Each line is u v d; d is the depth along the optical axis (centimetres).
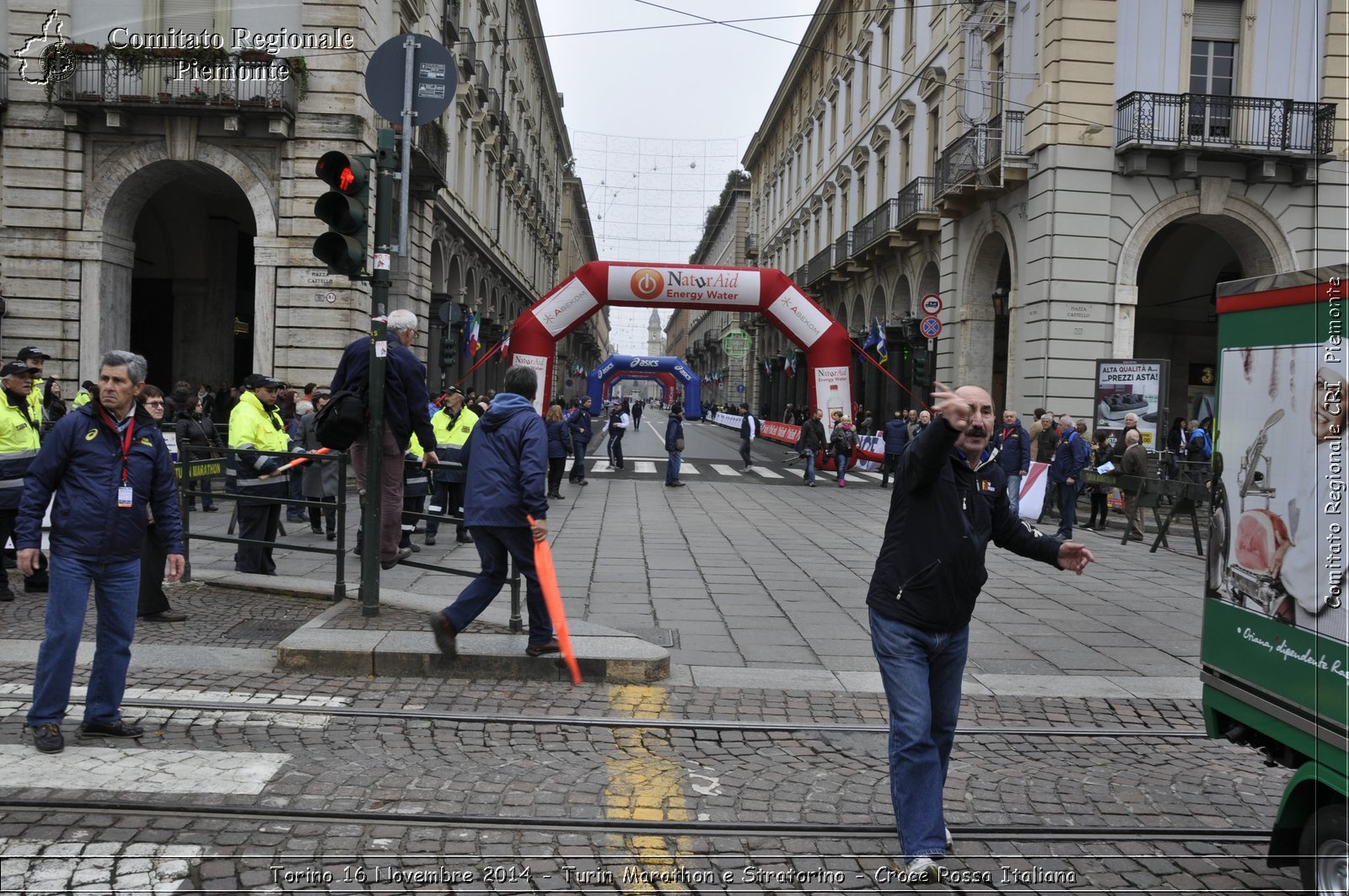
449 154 2634
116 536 455
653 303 2258
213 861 349
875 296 3222
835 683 607
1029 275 1964
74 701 518
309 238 1802
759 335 5859
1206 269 2381
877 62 3306
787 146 5162
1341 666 301
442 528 1291
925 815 353
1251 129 1855
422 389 740
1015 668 667
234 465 830
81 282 1811
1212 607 374
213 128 1788
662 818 401
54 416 1459
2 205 1800
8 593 747
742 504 1680
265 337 1812
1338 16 1864
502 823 390
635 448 3503
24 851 350
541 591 582
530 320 2238
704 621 767
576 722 511
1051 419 1631
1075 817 418
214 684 551
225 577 802
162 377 2334
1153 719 563
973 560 358
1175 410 2478
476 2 2983
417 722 505
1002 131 2023
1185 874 369
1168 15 1875
